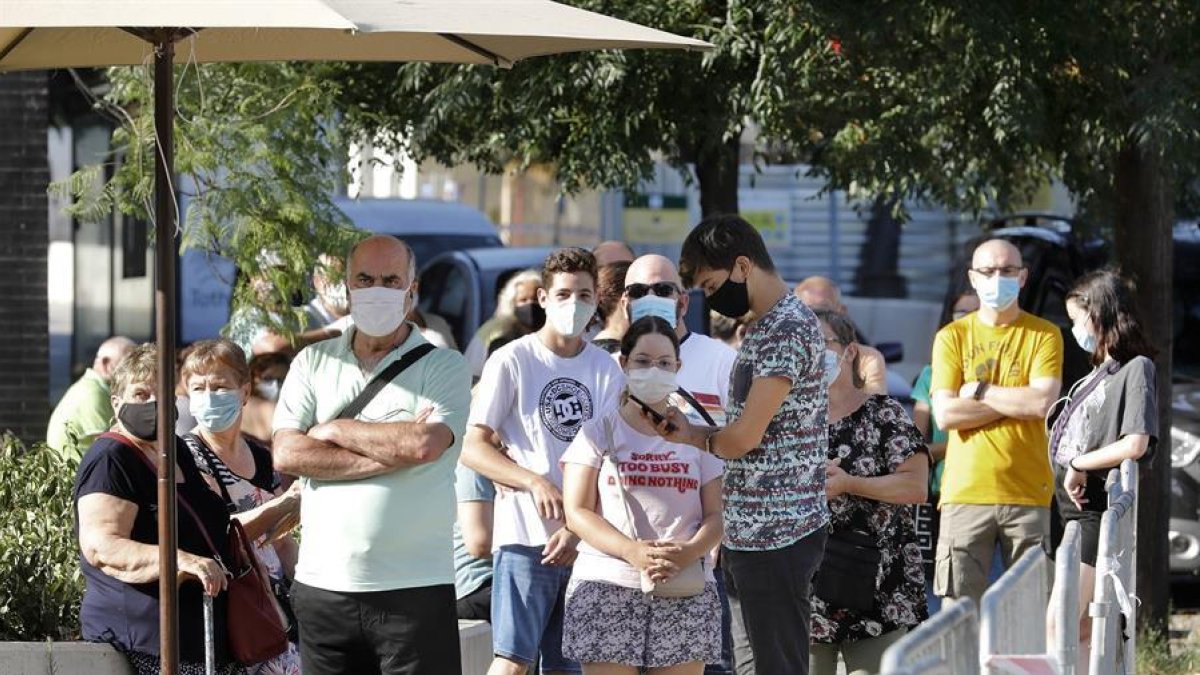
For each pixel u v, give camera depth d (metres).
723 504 11.34
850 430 12.63
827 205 43.69
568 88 18.23
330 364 11.25
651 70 18.08
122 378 11.50
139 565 11.25
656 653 11.80
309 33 12.31
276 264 17.20
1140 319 15.33
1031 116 16.97
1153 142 17.14
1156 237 19.03
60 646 11.59
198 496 11.59
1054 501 17.16
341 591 10.99
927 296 44.50
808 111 17.95
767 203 43.12
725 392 13.74
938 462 18.27
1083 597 15.02
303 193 17.48
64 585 13.35
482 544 14.45
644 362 11.40
